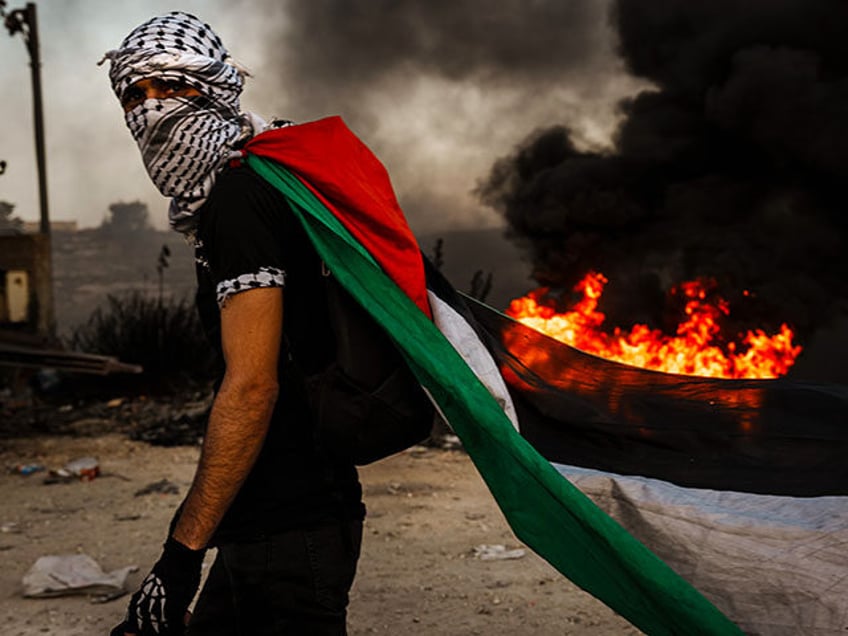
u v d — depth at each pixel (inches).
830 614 55.4
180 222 61.6
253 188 58.7
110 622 122.3
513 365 69.2
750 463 61.9
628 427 64.7
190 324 339.9
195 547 56.2
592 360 72.5
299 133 60.9
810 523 57.4
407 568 139.5
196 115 60.6
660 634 55.3
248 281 56.6
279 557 60.7
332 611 62.1
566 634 114.6
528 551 146.6
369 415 59.4
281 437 61.3
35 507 183.2
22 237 371.9
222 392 55.7
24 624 121.8
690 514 58.5
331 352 61.4
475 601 125.4
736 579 57.1
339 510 62.8
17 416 289.7
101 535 162.2
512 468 56.9
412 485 190.7
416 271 61.7
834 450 62.2
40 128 469.4
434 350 59.0
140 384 324.2
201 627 65.7
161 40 60.7
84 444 248.2
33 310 374.0
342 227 59.7
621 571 55.2
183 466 220.7
